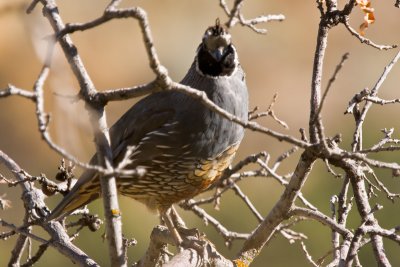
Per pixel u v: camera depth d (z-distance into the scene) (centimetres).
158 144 970
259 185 2014
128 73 2666
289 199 866
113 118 2164
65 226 944
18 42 2106
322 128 683
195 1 2856
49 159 2223
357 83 2822
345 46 2892
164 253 953
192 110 959
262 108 2802
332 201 936
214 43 952
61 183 972
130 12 632
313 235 1678
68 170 970
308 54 2927
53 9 767
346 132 2567
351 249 757
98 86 2638
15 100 2197
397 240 761
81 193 963
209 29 963
